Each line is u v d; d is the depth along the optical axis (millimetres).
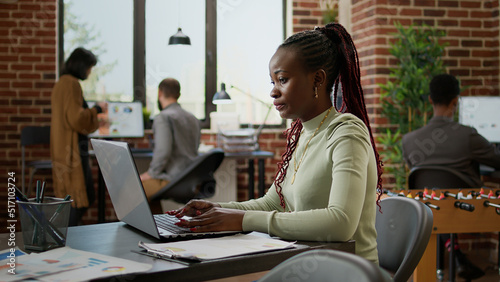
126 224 1309
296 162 1386
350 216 1116
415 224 1372
